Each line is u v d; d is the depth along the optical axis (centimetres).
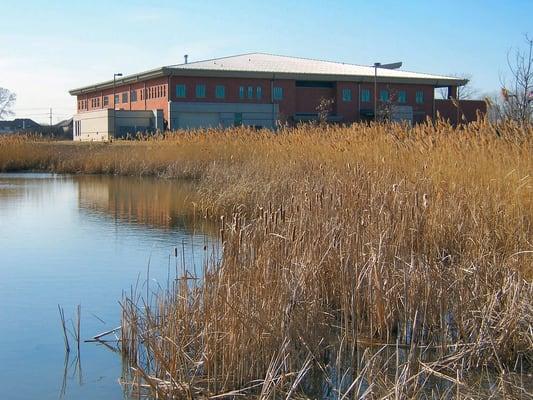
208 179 2088
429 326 734
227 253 755
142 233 1464
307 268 748
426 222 962
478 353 657
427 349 709
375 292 748
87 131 6875
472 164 1155
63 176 3105
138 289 966
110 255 1221
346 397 581
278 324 655
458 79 6638
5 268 1120
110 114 6184
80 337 775
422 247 938
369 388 542
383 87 6538
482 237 922
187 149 2809
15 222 1647
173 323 646
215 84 6231
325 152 1670
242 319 633
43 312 871
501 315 699
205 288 681
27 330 800
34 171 3447
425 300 735
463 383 589
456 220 988
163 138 3328
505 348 662
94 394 621
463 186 1100
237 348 625
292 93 6419
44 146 3656
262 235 801
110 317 848
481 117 1322
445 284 748
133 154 3195
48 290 978
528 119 1448
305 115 6494
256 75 6278
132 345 694
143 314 759
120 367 686
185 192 2267
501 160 1145
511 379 627
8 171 3434
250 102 6312
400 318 741
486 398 587
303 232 820
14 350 734
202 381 621
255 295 672
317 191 1052
